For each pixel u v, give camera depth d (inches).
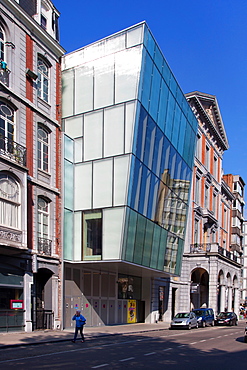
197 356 559.2
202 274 1817.2
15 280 749.9
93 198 924.6
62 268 877.2
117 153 908.0
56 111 943.0
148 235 1036.5
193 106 1763.0
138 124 911.0
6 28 786.2
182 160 1286.9
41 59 903.1
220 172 2161.7
